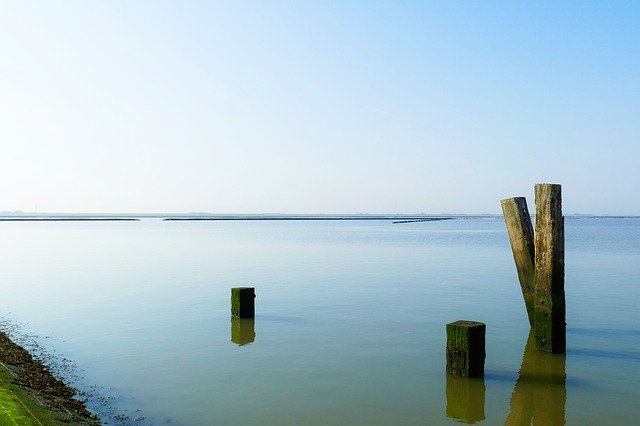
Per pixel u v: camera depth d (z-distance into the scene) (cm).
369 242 7050
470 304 2198
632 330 1759
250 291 1916
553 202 1454
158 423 1002
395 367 1358
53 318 1947
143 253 5106
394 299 2327
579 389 1216
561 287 1473
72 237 8388
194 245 6397
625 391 1202
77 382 1233
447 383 1243
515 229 1686
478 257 4528
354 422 1023
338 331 1731
